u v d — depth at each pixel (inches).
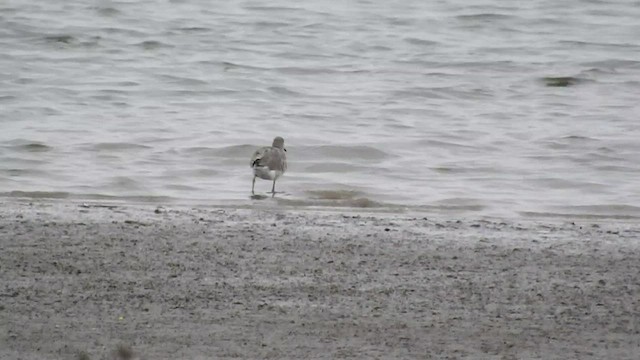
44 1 1850.4
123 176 848.9
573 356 416.5
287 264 538.3
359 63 1502.2
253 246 572.7
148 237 584.7
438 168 920.9
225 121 1112.8
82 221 623.8
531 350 422.3
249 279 509.7
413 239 605.0
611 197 818.8
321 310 466.3
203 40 1638.8
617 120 1171.3
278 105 1214.9
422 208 754.8
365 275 522.6
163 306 465.1
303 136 1042.7
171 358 405.7
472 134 1075.3
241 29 1732.3
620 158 974.4
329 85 1348.4
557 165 943.0
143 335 428.8
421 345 426.0
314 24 1786.4
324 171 901.8
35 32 1628.9
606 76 1449.3
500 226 659.4
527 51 1620.3
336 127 1099.9
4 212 648.4
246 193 801.6
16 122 1078.4
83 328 434.6
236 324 445.4
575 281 520.4
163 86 1309.1
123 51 1542.8
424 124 1125.1
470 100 1279.5
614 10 1950.1
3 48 1528.1
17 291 478.3
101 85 1300.4
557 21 1859.0
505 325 451.2
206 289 491.5
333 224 641.0
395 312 466.0
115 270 516.7
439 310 470.0
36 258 532.1
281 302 475.8
